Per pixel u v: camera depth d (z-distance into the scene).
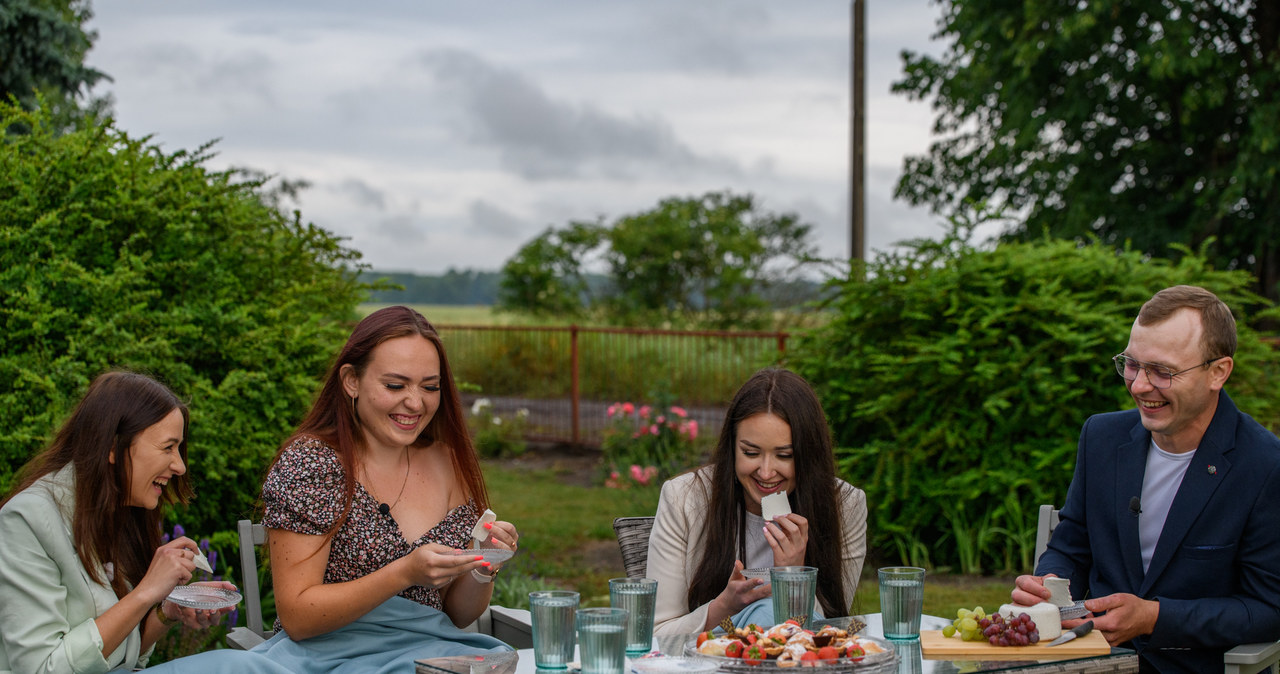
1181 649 3.02
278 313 5.57
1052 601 2.76
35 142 5.36
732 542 3.15
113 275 5.03
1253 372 6.62
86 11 19.16
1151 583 3.06
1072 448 6.36
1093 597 3.25
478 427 12.92
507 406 13.41
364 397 2.95
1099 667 2.40
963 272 6.92
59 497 2.72
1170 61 13.88
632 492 9.20
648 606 2.39
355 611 2.78
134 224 5.36
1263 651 2.89
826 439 3.08
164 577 2.68
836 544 3.08
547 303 22.56
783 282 22.23
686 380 11.45
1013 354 6.65
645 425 10.59
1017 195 17.30
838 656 2.24
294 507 2.85
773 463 3.04
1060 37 14.88
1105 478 3.25
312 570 2.87
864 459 7.08
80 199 5.21
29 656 2.59
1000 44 16.30
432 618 3.01
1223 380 2.97
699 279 22.19
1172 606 2.89
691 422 10.23
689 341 11.41
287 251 6.08
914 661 2.40
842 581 3.15
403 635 2.94
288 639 2.89
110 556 2.81
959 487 6.70
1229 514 2.98
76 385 4.80
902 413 6.96
